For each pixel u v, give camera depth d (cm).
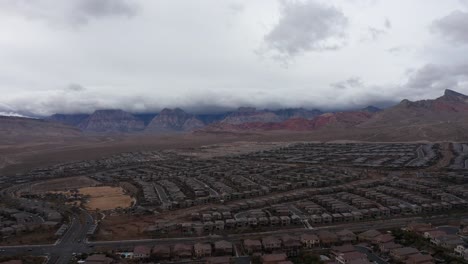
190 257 15838
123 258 15712
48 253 16350
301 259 15250
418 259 14338
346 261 14575
